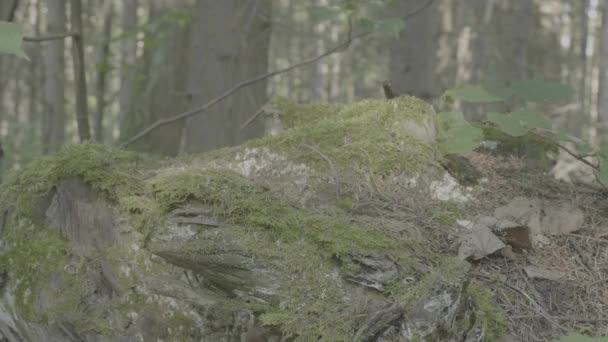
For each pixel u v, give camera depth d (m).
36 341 2.30
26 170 2.63
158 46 6.90
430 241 2.11
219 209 1.92
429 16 5.70
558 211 2.36
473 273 2.04
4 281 2.45
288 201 2.10
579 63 16.14
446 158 2.61
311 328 1.73
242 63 5.09
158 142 6.81
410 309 1.69
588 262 2.12
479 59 7.18
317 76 13.41
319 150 2.51
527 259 2.13
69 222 2.41
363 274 1.80
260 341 1.86
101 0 13.61
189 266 1.93
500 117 2.40
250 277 1.86
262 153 2.55
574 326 1.89
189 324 2.01
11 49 1.60
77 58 3.99
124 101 7.20
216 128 5.07
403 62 5.78
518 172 2.69
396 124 2.58
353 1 3.36
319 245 1.89
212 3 5.04
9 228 2.52
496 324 1.81
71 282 2.28
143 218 2.15
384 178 2.46
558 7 9.24
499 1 6.95
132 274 2.17
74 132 13.23
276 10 9.27
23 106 20.06
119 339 2.12
